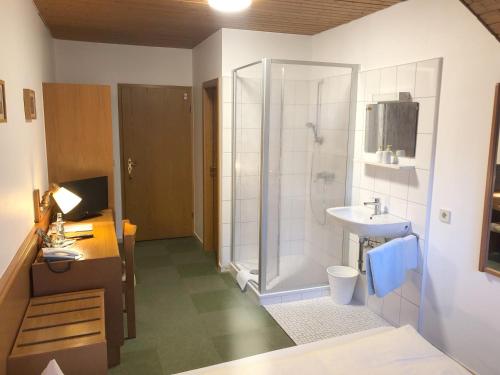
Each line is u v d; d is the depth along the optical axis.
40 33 3.56
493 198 2.37
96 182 3.79
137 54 5.05
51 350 1.94
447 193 2.68
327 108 3.69
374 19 3.31
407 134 2.95
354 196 3.63
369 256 2.68
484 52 2.38
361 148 3.49
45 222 3.11
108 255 2.68
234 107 4.05
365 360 1.92
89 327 2.15
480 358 2.53
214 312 3.46
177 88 5.28
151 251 5.05
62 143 3.78
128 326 3.01
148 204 5.42
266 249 3.57
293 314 3.43
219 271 4.40
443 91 2.66
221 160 4.18
